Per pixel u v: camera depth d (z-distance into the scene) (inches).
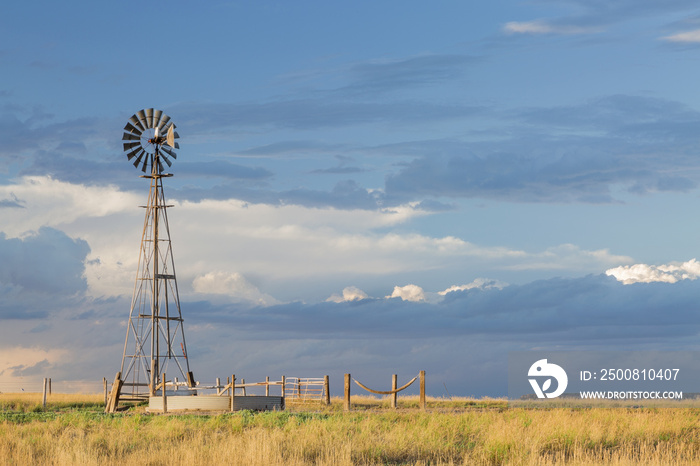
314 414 1307.8
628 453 892.6
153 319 2011.6
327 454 864.9
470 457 906.1
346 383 1512.1
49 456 899.4
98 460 873.5
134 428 1131.3
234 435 1041.5
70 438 1061.1
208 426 1153.4
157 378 1993.1
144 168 2100.1
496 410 1475.1
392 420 1198.3
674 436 1061.8
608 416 1206.3
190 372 2049.7
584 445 965.8
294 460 843.4
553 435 997.8
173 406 1585.9
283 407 1626.5
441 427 1078.4
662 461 840.9
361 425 1093.1
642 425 1091.9
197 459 837.2
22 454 894.4
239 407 1565.0
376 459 898.7
